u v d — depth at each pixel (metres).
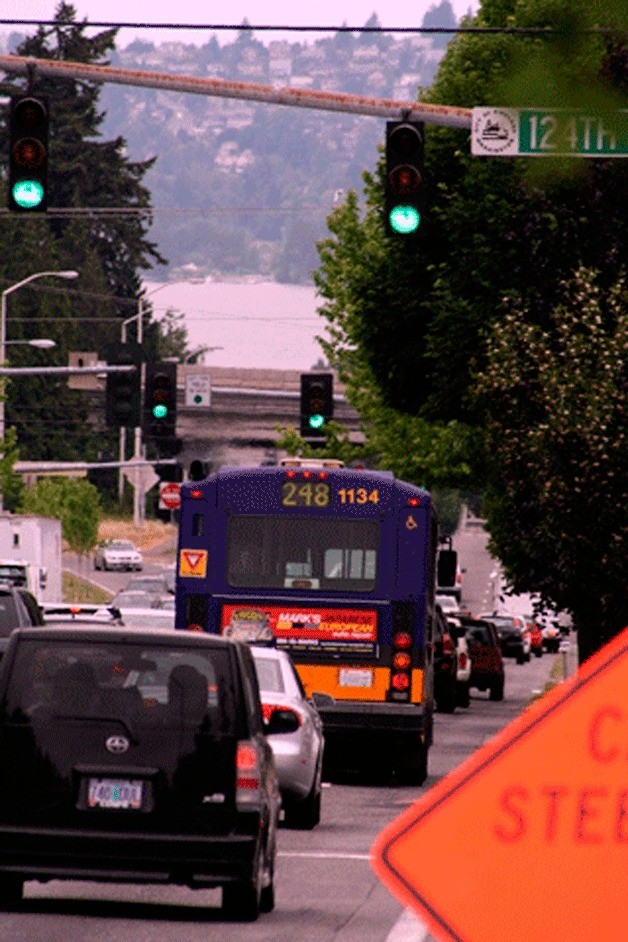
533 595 93.38
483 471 137.88
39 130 54.38
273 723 37.97
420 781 68.12
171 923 34.22
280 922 34.94
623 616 86.25
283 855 45.62
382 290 118.69
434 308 111.56
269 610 67.75
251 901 34.53
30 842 33.12
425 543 67.50
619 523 83.69
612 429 83.44
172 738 33.38
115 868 33.09
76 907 35.91
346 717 66.88
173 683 33.59
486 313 109.38
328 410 120.62
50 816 33.19
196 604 68.06
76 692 33.50
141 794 33.28
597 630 89.56
